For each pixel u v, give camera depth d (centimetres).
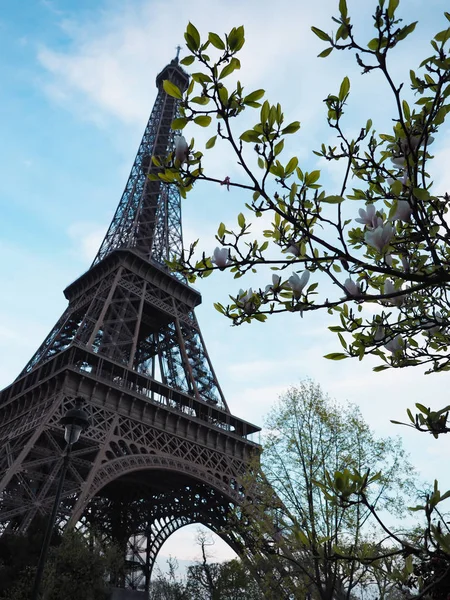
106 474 4612
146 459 5106
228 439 6397
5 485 3997
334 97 711
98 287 7694
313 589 3144
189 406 6638
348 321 844
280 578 3353
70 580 4091
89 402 5216
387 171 773
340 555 685
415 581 645
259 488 3684
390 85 620
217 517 6131
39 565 2078
